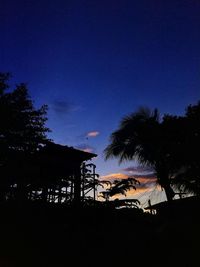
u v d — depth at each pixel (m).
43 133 9.49
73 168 10.69
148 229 9.66
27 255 7.55
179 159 13.73
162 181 13.50
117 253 8.32
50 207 8.98
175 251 8.09
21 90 9.18
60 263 7.64
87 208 9.23
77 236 8.52
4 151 8.56
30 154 9.23
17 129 8.86
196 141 13.78
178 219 10.73
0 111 8.68
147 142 13.72
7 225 7.92
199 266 7.12
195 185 13.73
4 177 8.41
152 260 7.94
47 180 9.69
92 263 7.86
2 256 7.23
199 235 8.55
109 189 9.56
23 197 8.71
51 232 8.32
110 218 9.28
